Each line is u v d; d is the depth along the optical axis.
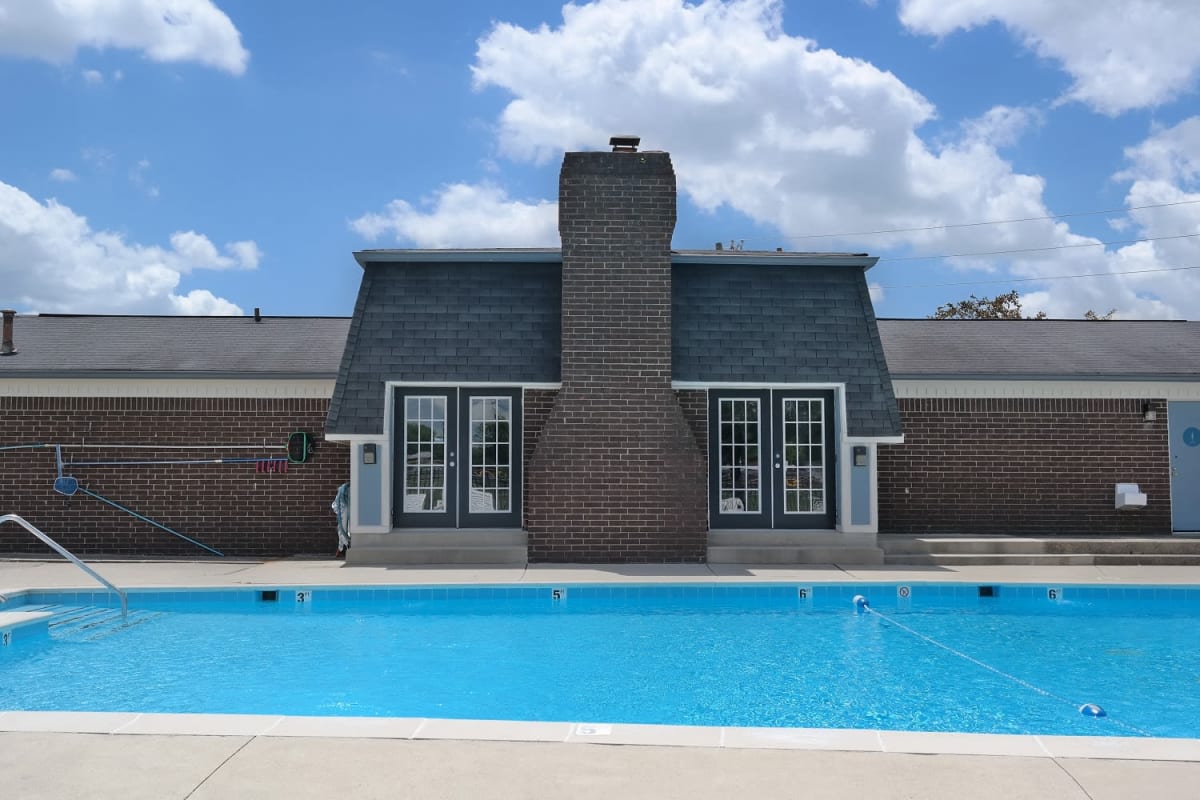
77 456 14.73
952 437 15.28
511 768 4.59
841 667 8.41
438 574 12.17
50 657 8.67
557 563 13.27
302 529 14.78
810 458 14.24
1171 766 4.63
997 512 15.24
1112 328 17.66
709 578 11.85
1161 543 13.98
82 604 11.00
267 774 4.49
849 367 14.07
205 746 4.87
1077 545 13.92
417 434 13.98
